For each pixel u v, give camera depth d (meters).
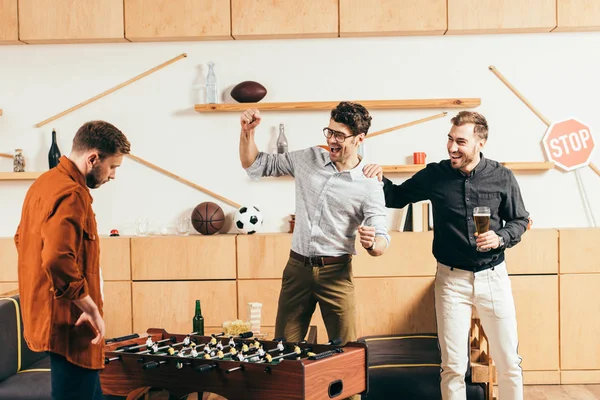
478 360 3.53
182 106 4.59
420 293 4.30
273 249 4.32
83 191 2.28
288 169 3.18
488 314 3.14
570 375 4.29
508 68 4.52
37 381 3.29
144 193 4.62
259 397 2.49
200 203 4.55
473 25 4.36
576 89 4.52
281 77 4.56
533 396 4.07
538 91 4.53
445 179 3.18
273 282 4.32
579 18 4.34
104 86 4.59
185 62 4.57
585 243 4.25
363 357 2.70
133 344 2.92
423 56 4.53
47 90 4.60
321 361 2.48
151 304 4.36
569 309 4.27
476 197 3.13
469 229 3.11
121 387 2.74
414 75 4.54
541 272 4.27
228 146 4.59
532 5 4.35
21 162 4.56
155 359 2.65
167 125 4.59
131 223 4.62
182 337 2.97
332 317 3.08
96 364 2.37
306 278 3.06
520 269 4.27
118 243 4.35
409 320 4.31
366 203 3.00
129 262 4.36
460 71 4.53
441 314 3.20
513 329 3.14
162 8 4.41
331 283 3.05
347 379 2.62
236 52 4.56
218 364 2.54
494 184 3.13
